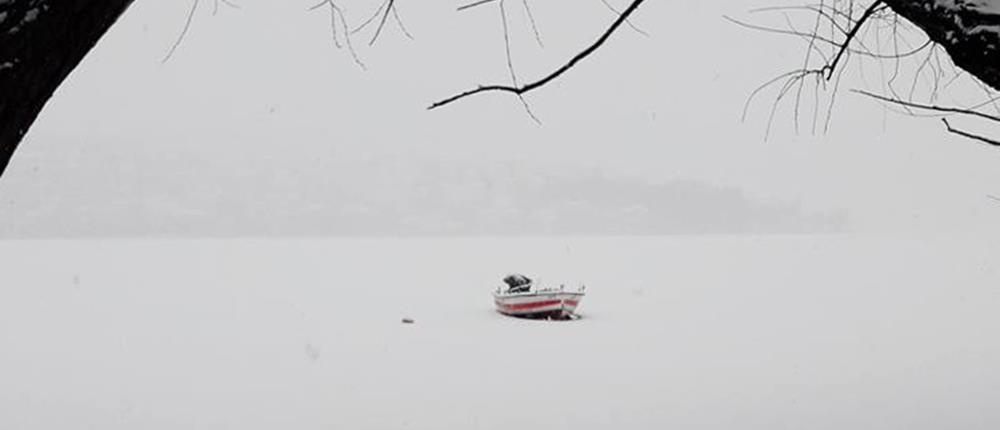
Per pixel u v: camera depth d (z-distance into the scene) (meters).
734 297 28.84
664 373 15.17
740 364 15.95
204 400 13.13
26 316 23.17
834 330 20.45
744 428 10.84
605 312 24.88
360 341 19.14
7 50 1.46
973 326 20.48
